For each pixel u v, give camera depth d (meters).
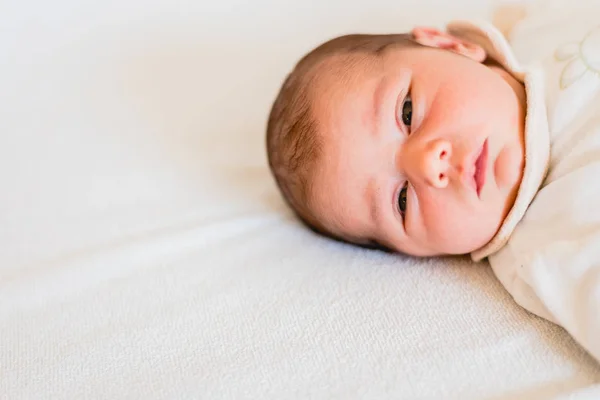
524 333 0.88
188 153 1.38
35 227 1.20
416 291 0.99
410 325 0.92
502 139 0.99
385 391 0.82
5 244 1.16
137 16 1.57
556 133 1.02
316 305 0.97
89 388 0.87
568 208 0.93
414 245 1.06
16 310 1.01
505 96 1.02
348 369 0.86
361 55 1.10
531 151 0.98
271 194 1.27
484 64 1.12
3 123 1.45
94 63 1.54
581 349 0.85
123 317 0.98
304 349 0.90
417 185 1.01
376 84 1.05
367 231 1.09
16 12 1.54
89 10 1.57
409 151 1.00
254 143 1.40
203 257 1.10
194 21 1.56
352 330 0.92
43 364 0.91
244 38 1.55
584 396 0.76
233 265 1.08
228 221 1.16
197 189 1.28
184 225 1.17
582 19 1.11
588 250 0.86
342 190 1.07
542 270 0.89
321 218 1.12
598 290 0.83
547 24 1.16
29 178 1.32
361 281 1.02
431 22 1.51
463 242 1.02
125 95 1.50
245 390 0.84
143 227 1.18
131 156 1.37
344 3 1.56
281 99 1.18
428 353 0.87
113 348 0.93
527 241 0.97
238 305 0.99
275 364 0.88
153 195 1.27
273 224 1.18
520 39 1.19
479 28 1.12
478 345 0.87
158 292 1.03
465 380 0.82
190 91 1.51
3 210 1.24
